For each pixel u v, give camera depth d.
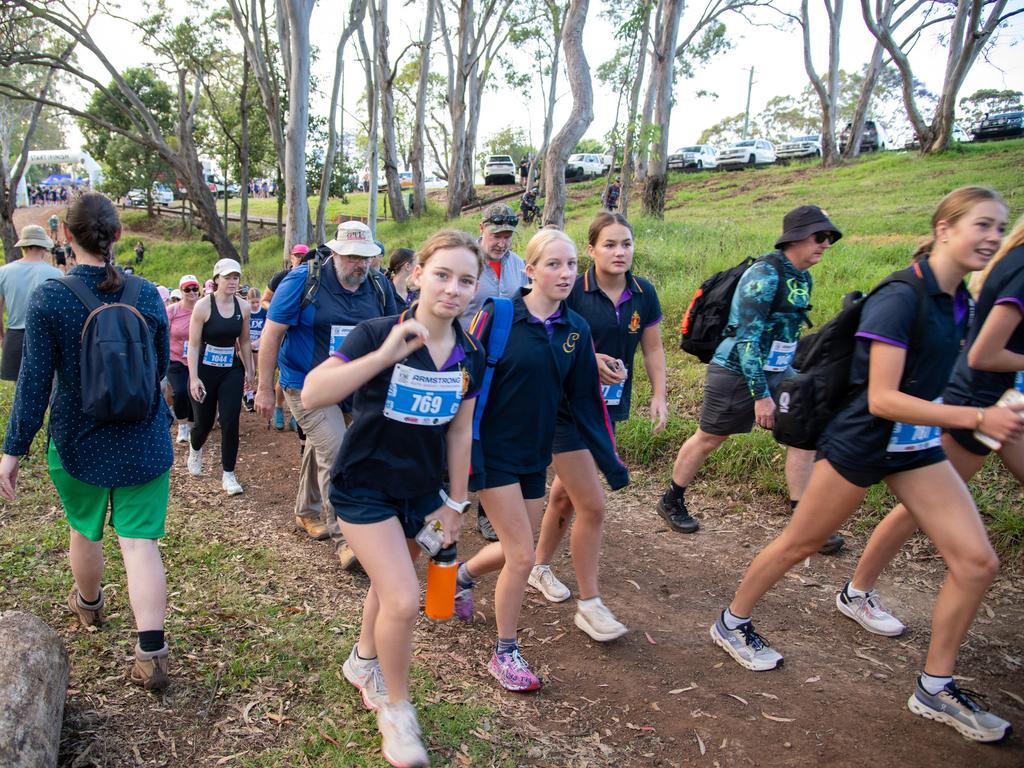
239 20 21.00
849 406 3.15
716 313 4.83
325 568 4.60
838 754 3.05
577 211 25.91
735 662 3.69
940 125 26.78
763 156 37.53
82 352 2.96
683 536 5.19
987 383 3.68
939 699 3.19
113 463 3.10
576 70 11.71
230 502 5.77
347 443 2.77
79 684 3.21
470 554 4.96
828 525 3.28
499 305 3.10
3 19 20.25
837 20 30.05
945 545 3.06
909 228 14.40
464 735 3.06
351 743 2.96
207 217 26.11
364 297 4.83
